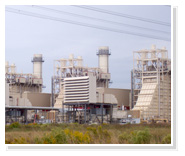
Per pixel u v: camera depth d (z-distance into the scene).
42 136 68.75
